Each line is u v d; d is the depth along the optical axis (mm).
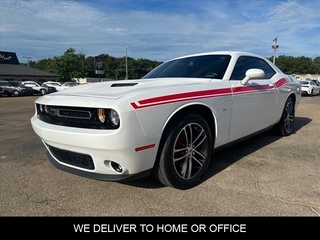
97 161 2123
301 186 2580
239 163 3256
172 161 2352
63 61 51531
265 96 3602
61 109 2248
